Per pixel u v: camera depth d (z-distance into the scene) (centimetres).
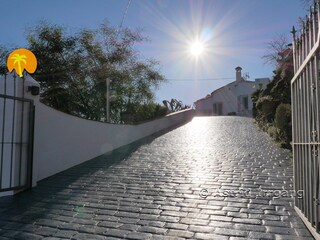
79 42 1491
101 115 1471
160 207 507
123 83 1554
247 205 501
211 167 791
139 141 1365
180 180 676
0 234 415
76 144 923
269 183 621
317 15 344
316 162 355
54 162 812
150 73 1666
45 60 1380
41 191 637
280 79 1503
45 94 1344
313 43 356
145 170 796
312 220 372
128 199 557
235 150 1030
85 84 1470
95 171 816
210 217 454
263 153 948
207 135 1462
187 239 384
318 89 339
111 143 1155
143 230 416
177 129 1786
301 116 432
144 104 1642
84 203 543
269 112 1483
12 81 648
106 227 430
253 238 381
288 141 1005
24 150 661
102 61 1538
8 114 641
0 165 629
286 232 395
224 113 3703
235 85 3619
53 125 820
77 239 393
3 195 611
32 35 1415
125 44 1606
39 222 456
